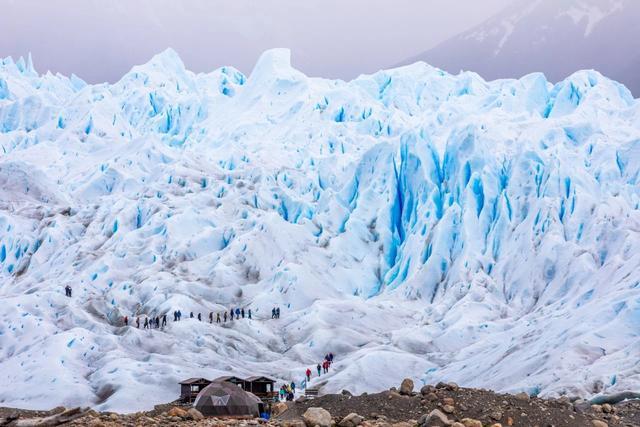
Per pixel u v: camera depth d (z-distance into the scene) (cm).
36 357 10012
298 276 13450
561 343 8338
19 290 13800
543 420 2978
